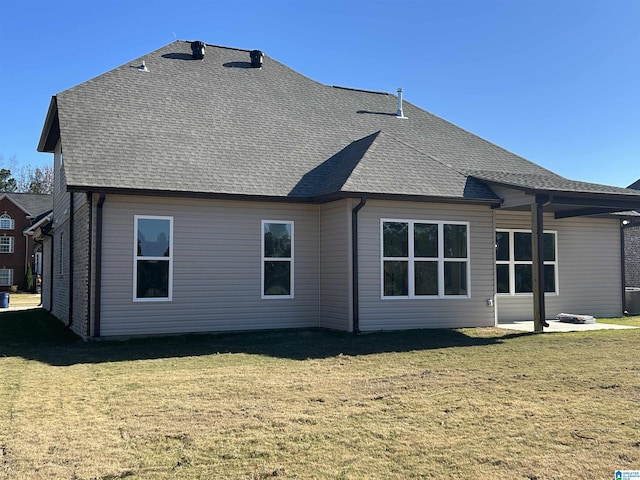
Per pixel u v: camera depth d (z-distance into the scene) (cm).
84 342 1195
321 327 1382
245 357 1004
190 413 633
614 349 1052
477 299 1395
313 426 582
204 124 1512
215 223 1314
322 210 1397
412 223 1343
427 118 1980
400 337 1219
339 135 1677
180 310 1275
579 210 1608
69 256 1541
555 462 483
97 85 1525
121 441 537
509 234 1634
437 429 572
